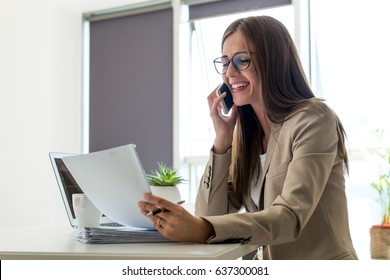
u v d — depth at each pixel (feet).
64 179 5.62
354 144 10.68
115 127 13.48
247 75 4.93
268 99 4.77
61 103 13.37
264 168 4.76
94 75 13.89
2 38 13.85
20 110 13.47
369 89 10.82
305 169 4.05
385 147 10.15
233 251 3.36
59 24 13.46
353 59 11.05
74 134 13.66
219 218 3.60
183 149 12.53
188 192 12.52
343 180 4.73
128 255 3.21
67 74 13.56
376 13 10.87
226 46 5.09
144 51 13.17
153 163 12.84
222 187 5.05
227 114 5.32
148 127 12.98
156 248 3.45
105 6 13.42
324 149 4.24
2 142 13.69
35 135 13.19
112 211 4.34
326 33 11.34
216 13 12.32
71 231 5.20
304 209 3.81
